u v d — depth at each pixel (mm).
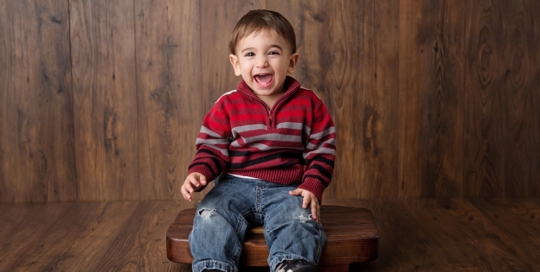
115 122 2072
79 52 2031
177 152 2092
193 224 1416
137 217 1910
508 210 1964
